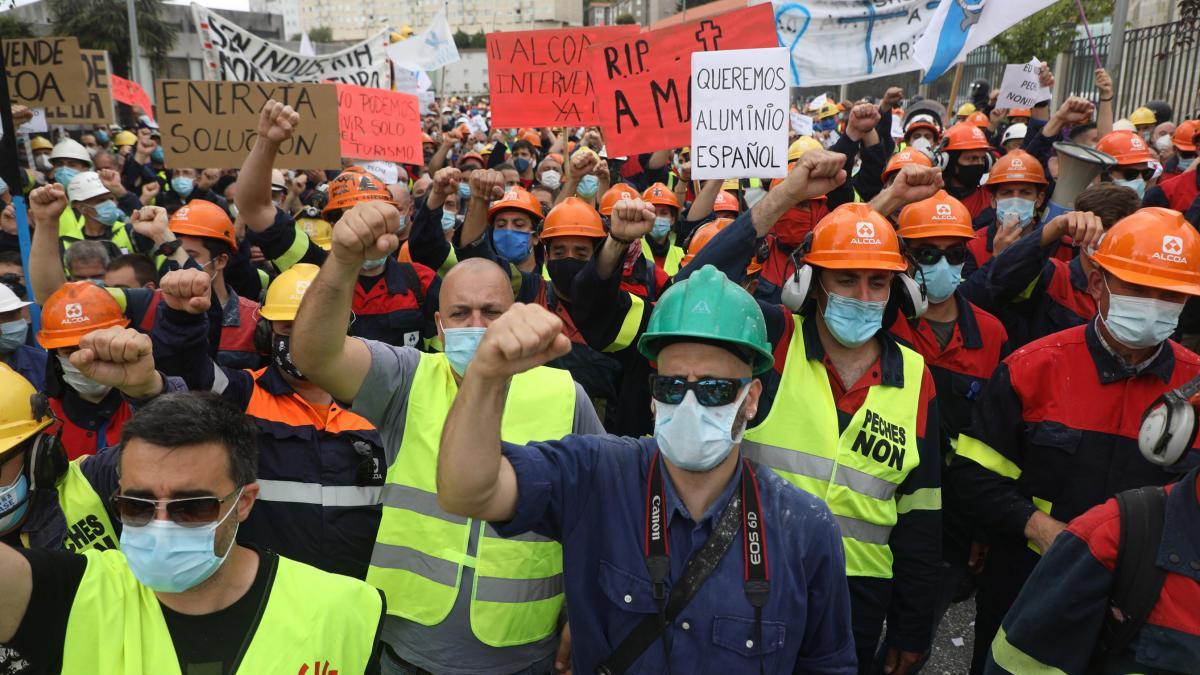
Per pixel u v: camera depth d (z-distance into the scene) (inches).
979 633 123.4
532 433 101.3
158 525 64.6
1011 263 148.5
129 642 65.3
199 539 65.6
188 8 1541.6
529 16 5561.0
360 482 116.5
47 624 63.7
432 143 584.4
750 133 147.1
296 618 68.6
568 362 180.2
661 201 258.4
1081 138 296.0
